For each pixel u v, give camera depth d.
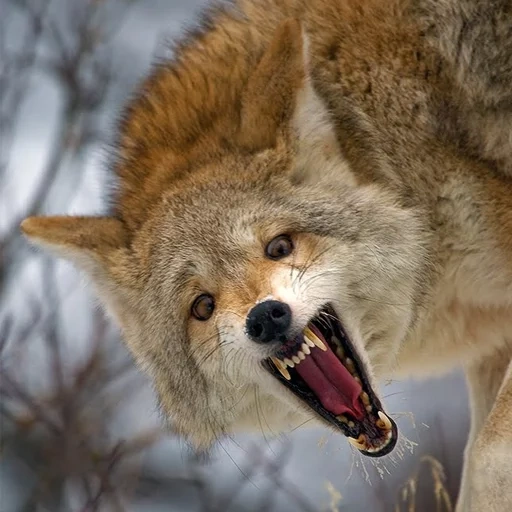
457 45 12.13
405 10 12.26
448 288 12.42
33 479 16.78
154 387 12.84
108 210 12.98
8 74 18.98
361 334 12.04
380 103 12.27
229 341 11.66
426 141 12.19
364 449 11.98
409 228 12.16
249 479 14.91
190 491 17.39
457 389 16.95
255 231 11.92
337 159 12.23
